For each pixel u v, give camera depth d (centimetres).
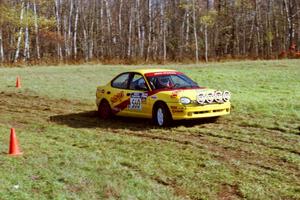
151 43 6081
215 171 809
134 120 1353
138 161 875
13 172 801
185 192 718
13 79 2525
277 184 741
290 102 1463
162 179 771
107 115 1403
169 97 1194
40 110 1602
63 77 2603
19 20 4647
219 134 1093
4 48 5569
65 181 756
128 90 1334
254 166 840
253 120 1220
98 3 6606
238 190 720
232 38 6644
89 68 3219
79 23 6681
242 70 2669
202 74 2527
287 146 962
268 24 6394
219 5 6212
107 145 1019
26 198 679
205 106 1189
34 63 3894
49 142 1048
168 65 3516
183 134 1120
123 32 6431
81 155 916
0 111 1597
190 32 6581
